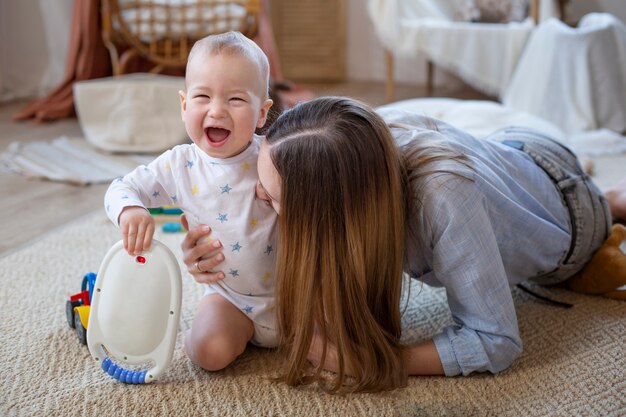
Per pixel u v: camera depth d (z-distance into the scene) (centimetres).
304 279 85
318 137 83
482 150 105
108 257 88
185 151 93
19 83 333
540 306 116
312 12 382
